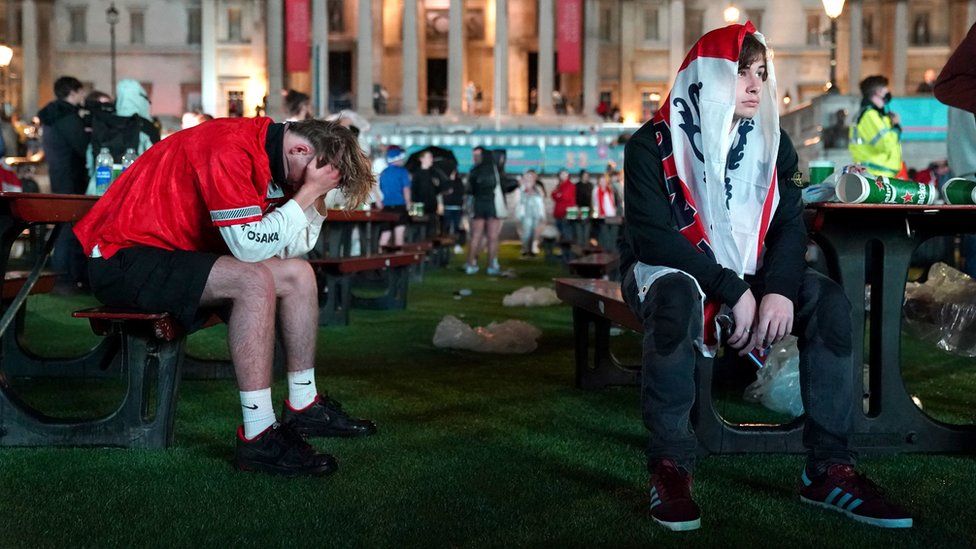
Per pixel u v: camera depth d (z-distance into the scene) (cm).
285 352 372
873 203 322
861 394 343
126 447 351
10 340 496
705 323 286
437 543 250
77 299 926
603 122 5338
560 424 399
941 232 338
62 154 974
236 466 322
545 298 954
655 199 291
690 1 5981
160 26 5906
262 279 323
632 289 298
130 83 914
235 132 323
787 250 288
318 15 5553
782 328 274
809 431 286
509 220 3641
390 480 311
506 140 3950
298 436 322
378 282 1187
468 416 416
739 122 297
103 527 262
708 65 287
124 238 332
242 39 5847
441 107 6206
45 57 5856
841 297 285
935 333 483
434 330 745
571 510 279
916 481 311
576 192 2364
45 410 418
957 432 346
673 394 274
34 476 313
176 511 277
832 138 2573
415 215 1623
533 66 6197
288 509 279
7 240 353
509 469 326
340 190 335
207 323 361
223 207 314
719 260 291
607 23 5975
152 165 336
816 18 5862
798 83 5866
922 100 2691
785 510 281
